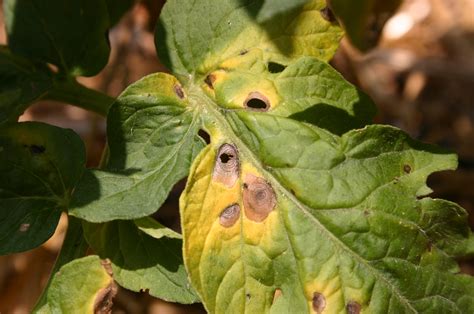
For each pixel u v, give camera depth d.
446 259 0.31
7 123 0.33
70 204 0.30
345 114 0.32
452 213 0.31
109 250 0.32
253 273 0.30
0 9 0.49
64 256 0.32
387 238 0.30
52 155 0.32
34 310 0.32
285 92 0.32
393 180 0.31
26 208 0.32
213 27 0.33
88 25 0.35
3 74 0.35
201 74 0.33
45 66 0.35
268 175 0.31
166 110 0.32
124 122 0.32
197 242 0.30
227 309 0.30
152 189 0.31
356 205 0.30
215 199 0.31
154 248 0.32
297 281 0.30
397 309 0.30
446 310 0.31
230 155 0.31
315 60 0.32
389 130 0.31
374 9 0.40
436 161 0.31
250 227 0.31
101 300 0.31
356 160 0.31
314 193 0.30
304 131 0.31
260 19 0.33
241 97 0.32
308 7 0.33
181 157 0.32
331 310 0.30
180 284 0.32
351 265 0.30
